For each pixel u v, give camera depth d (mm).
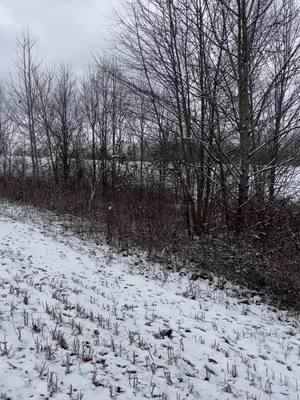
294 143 11133
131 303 6859
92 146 26016
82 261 9695
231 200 11031
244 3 9766
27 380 3709
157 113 11312
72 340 4723
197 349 5219
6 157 29781
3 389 3496
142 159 17312
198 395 4070
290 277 8273
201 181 11820
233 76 10344
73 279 7840
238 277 8914
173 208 14266
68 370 4000
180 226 12375
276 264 8602
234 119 10438
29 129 24969
